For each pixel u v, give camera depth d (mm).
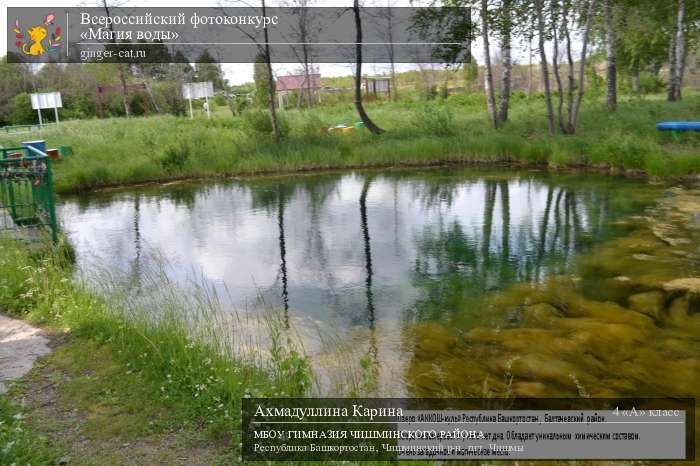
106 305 5551
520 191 12680
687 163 12531
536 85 41000
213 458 3287
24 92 38188
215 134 19594
